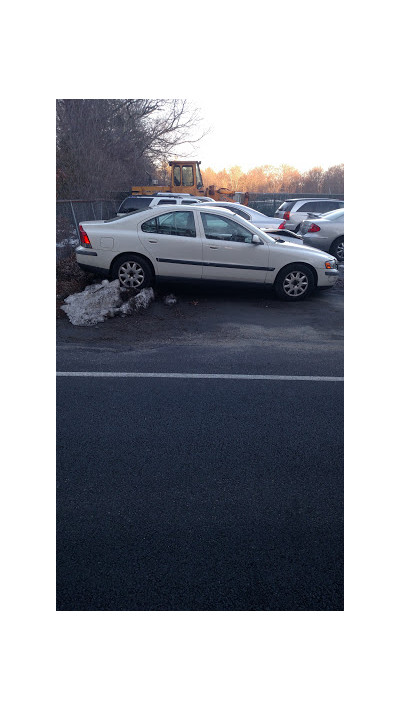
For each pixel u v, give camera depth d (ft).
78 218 47.70
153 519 11.34
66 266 36.63
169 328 26.22
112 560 10.13
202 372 20.35
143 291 29.86
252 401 17.61
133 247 30.07
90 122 66.33
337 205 64.49
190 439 14.83
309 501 12.14
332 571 10.07
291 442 14.80
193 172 81.71
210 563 10.12
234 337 25.13
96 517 11.36
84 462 13.48
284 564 10.18
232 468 13.39
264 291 33.91
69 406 16.84
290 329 26.63
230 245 30.63
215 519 11.40
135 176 83.10
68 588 9.49
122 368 20.63
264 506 11.91
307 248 32.42
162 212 30.42
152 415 16.31
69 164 62.80
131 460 13.64
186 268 30.50
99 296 28.60
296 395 18.19
